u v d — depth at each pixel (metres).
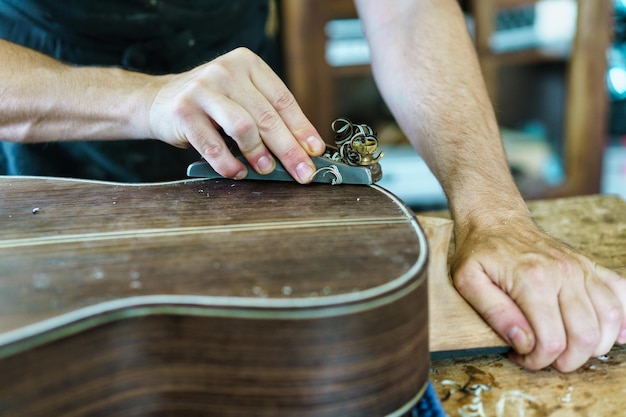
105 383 0.55
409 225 0.67
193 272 0.59
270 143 0.79
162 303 0.54
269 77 0.80
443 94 1.00
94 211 0.74
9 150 1.21
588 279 0.69
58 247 0.65
